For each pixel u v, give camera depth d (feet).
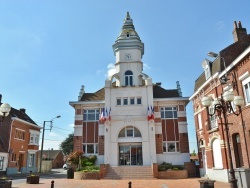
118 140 87.56
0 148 95.55
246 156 49.67
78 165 84.84
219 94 61.00
